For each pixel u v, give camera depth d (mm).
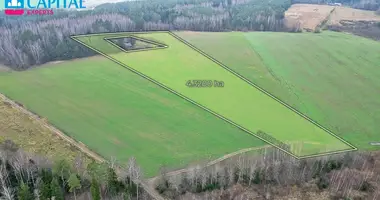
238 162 56875
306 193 52656
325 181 54344
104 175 49281
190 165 58250
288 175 55094
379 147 62594
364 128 68000
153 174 56812
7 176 48156
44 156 57000
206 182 53781
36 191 44625
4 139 58812
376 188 52938
